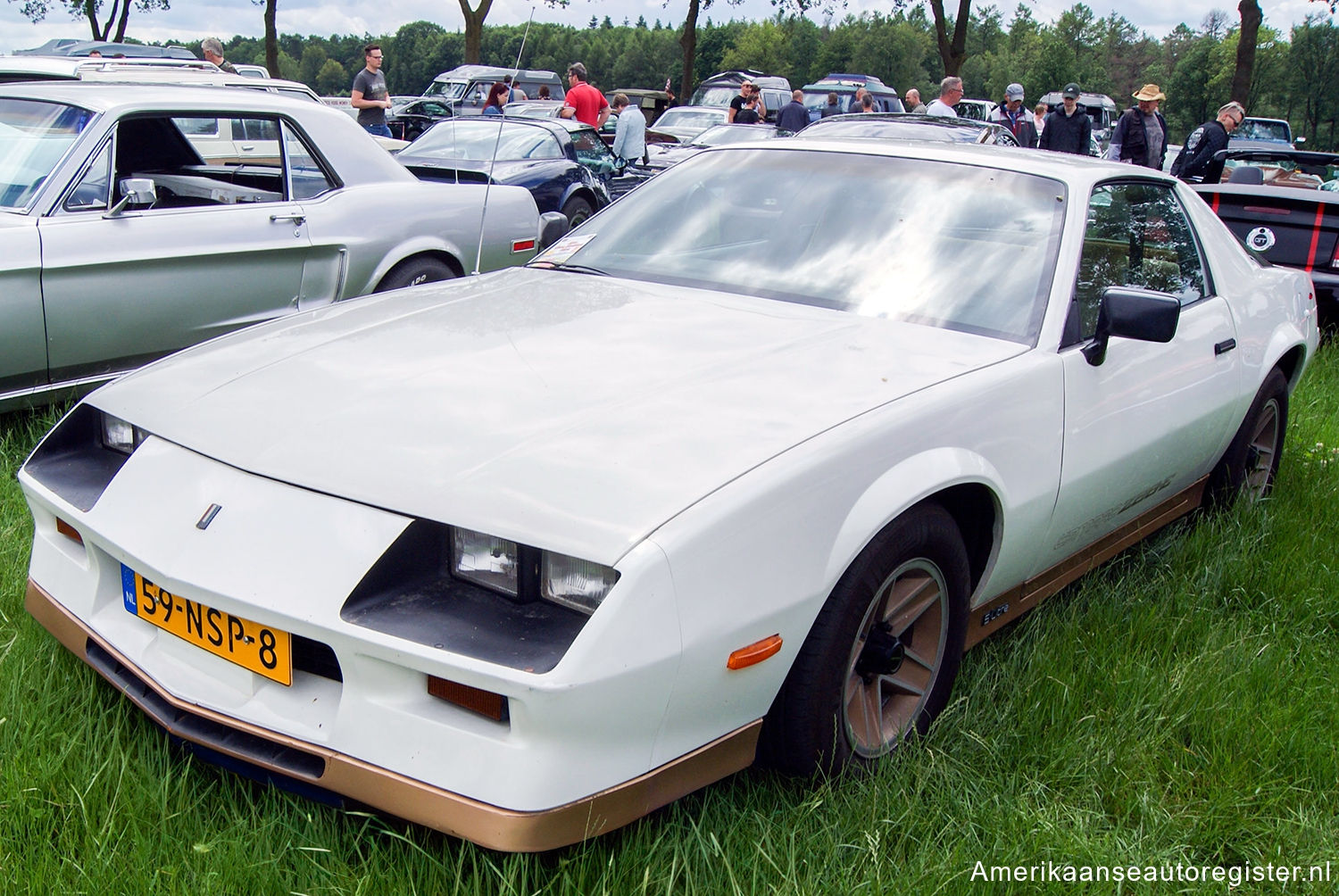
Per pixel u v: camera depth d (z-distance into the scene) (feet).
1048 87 346.33
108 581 7.43
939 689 8.52
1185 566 12.11
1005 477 8.37
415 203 18.20
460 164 30.58
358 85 38.52
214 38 35.14
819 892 6.61
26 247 13.34
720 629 6.25
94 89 15.55
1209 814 7.91
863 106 49.57
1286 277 14.08
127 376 8.45
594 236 11.43
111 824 6.49
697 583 6.12
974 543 8.79
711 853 6.82
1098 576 11.73
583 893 6.34
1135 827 7.82
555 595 6.04
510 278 10.59
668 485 6.36
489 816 5.80
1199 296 12.05
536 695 5.69
